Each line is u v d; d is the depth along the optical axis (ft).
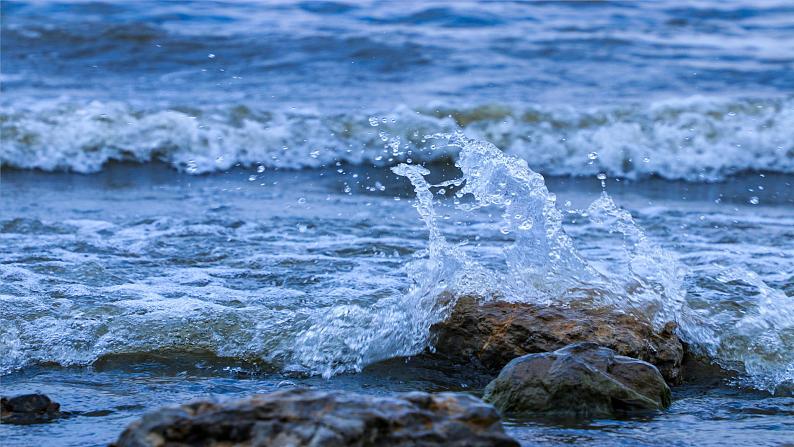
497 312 64.34
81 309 69.31
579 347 55.93
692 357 64.39
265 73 187.32
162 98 170.60
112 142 153.17
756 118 165.58
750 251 93.20
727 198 130.52
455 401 36.99
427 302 66.80
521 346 61.57
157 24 207.21
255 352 64.03
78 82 179.11
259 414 35.14
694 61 199.93
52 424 49.52
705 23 224.12
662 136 161.48
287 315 68.33
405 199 120.98
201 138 155.74
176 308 69.46
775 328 67.15
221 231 98.89
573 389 52.13
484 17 220.02
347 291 75.77
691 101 169.27
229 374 61.36
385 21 215.10
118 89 175.73
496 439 35.35
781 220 111.14
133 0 216.95
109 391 56.85
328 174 146.51
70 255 86.28
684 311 69.31
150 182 136.36
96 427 49.11
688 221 109.19
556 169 157.48
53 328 66.18
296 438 33.96
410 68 191.01
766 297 70.90
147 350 64.18
